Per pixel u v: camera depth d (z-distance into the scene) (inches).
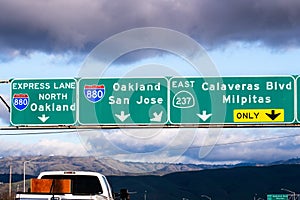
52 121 1183.6
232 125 1150.3
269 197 4116.6
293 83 1155.3
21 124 1193.4
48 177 751.7
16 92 1195.3
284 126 1153.4
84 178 754.8
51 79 1187.9
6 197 2817.4
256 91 1155.9
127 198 848.3
